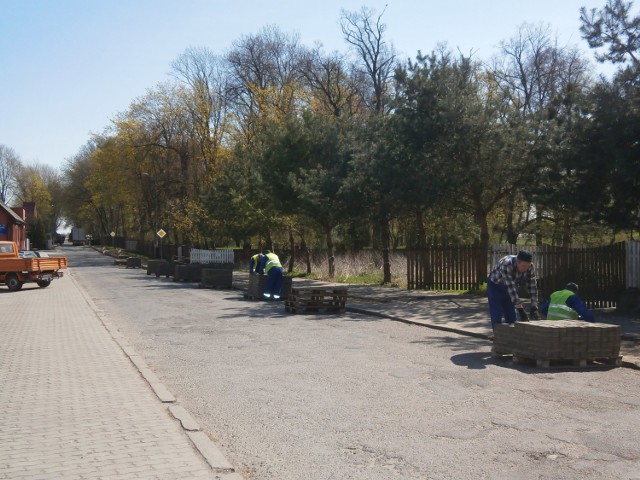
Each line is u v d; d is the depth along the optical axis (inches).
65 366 414.6
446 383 342.3
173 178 2300.7
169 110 2228.1
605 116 647.8
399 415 282.2
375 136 1031.0
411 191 906.1
